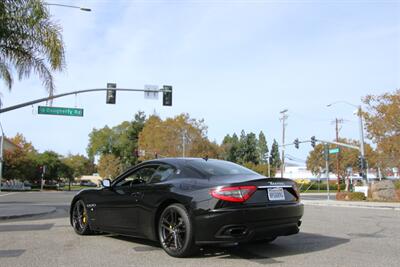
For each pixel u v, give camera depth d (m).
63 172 86.00
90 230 8.38
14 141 74.94
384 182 31.42
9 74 16.73
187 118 61.81
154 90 25.03
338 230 9.52
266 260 5.96
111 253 6.55
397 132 33.31
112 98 24.20
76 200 8.73
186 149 60.34
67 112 23.97
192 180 6.33
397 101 33.34
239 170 6.91
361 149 37.25
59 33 14.84
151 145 63.53
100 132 106.88
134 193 7.04
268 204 6.02
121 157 105.00
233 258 6.10
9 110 19.80
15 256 6.38
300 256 6.25
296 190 6.64
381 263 5.79
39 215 14.38
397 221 12.08
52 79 15.70
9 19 13.84
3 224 11.04
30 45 14.70
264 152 131.62
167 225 6.38
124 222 7.25
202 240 5.84
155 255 6.35
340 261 5.91
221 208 5.72
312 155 74.62
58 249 6.95
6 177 63.06
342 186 81.50
